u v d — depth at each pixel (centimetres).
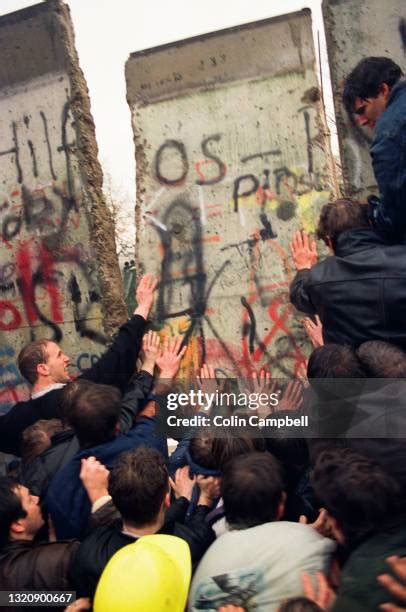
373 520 207
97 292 416
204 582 219
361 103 290
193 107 390
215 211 386
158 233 401
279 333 368
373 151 264
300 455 252
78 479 265
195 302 389
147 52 401
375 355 246
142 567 221
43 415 344
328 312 271
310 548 217
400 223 265
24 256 442
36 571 244
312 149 361
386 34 334
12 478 276
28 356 355
